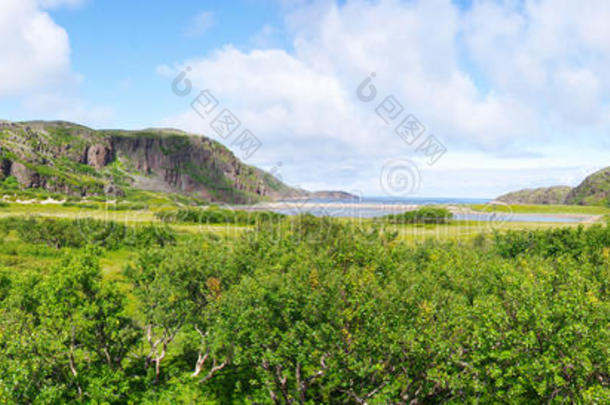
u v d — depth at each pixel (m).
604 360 17.36
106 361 29.61
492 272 29.72
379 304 21.34
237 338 24.02
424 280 28.12
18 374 20.44
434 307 21.78
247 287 24.20
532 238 64.31
